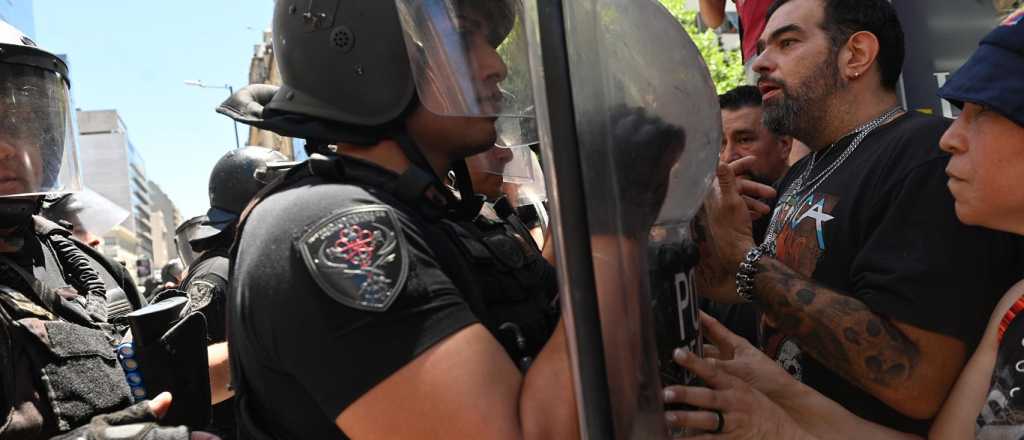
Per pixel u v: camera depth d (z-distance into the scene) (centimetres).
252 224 113
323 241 101
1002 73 130
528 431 96
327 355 98
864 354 161
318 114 122
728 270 185
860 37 193
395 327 97
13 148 172
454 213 131
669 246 103
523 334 122
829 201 186
